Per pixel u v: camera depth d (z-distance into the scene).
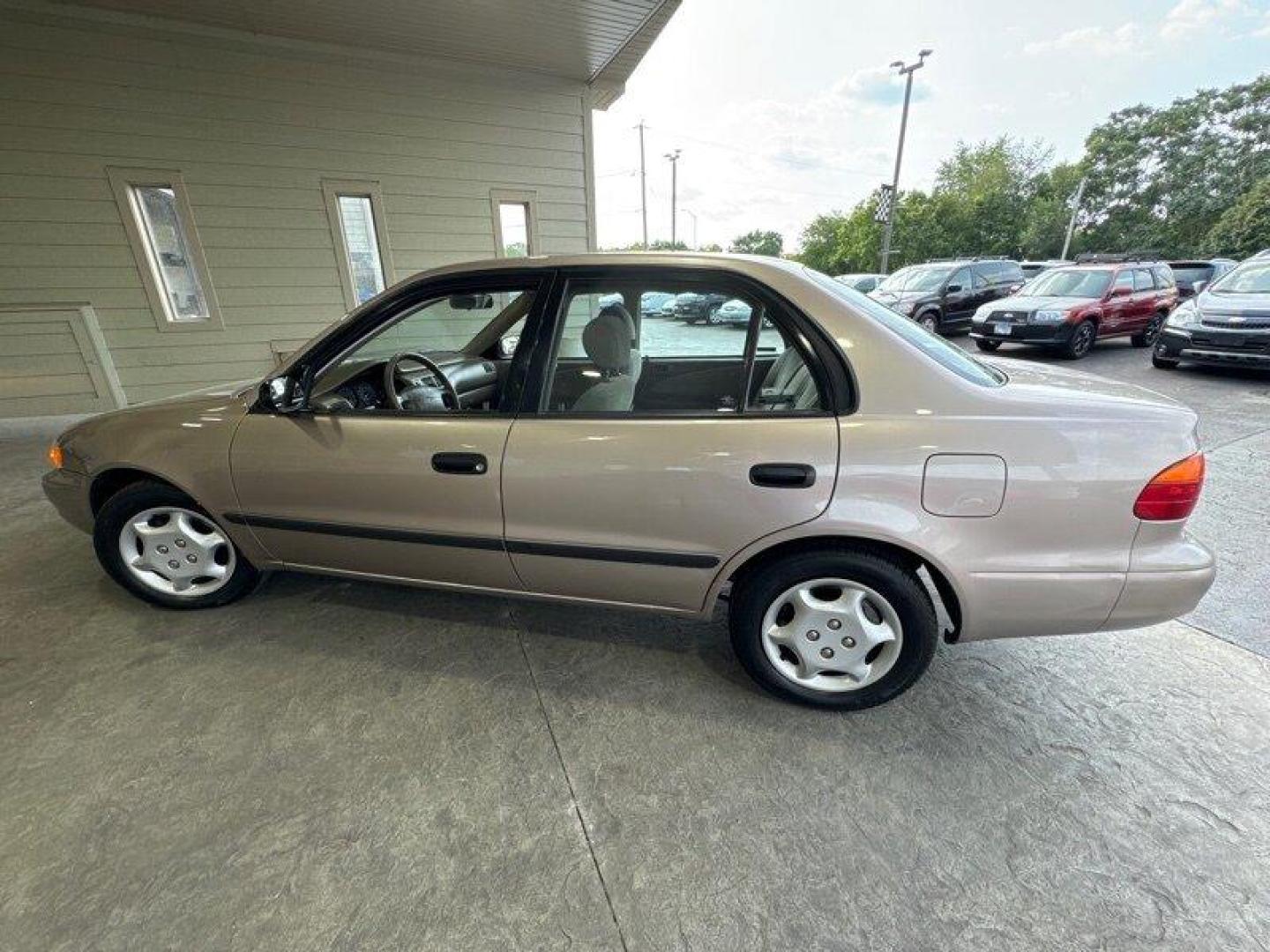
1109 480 1.53
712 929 1.28
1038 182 37.41
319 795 1.61
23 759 1.72
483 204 6.82
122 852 1.44
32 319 5.38
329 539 2.18
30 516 3.59
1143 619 1.61
